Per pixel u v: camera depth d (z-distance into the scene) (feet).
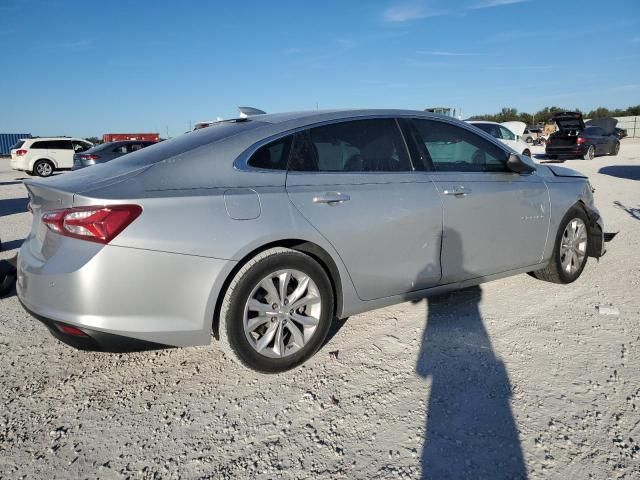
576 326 11.24
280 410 8.27
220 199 8.50
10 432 7.81
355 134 10.54
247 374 9.51
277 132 9.70
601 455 6.91
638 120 157.99
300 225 9.07
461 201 11.29
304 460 7.04
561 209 13.51
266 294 9.11
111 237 7.76
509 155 12.90
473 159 12.20
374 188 10.16
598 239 14.83
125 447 7.42
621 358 9.66
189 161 8.82
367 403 8.38
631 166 58.34
